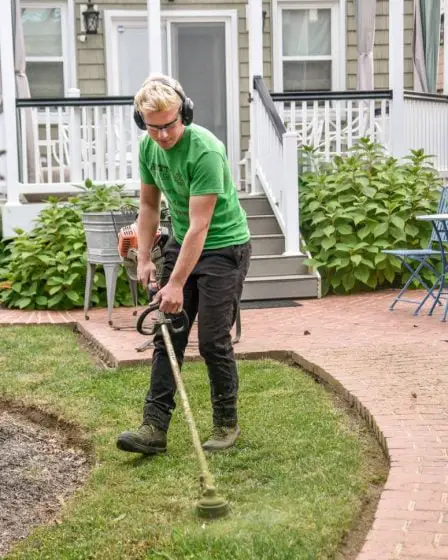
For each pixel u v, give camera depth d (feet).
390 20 37.29
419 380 18.58
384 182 34.19
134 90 43.75
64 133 38.40
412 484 12.94
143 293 30.35
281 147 32.91
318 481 13.43
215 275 14.82
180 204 14.73
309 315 27.50
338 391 18.58
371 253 32.12
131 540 11.79
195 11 43.37
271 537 11.22
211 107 44.32
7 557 11.73
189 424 12.87
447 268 29.32
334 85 44.93
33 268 30.40
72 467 15.60
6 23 34.76
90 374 20.59
